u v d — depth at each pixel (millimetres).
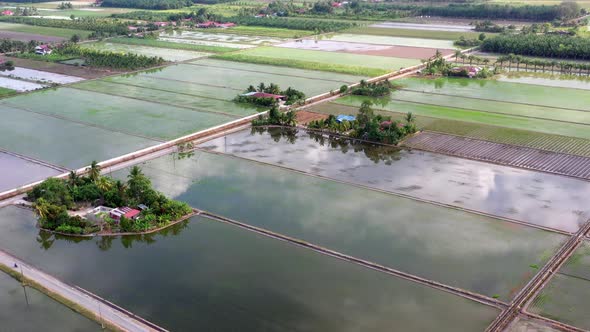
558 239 62844
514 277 55844
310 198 73438
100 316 50875
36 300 53312
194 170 82562
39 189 72812
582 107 111375
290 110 106250
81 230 65562
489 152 88438
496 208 70125
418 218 67750
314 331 48719
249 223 67125
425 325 49312
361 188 76312
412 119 99938
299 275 56781
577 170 81250
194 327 49312
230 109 111875
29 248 62938
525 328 48812
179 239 64062
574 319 49781
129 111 110625
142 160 86250
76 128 100688
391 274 56656
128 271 58062
